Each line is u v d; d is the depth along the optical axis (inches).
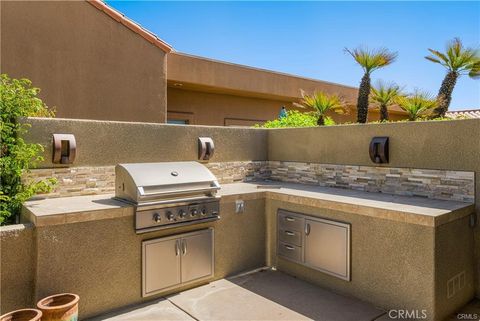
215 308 137.7
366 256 142.6
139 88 297.1
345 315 132.4
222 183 210.1
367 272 142.4
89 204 139.3
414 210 131.8
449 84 275.0
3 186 138.0
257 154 229.6
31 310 105.7
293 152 219.0
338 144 194.4
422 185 160.6
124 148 173.0
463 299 138.7
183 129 193.2
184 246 152.0
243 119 474.0
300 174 214.7
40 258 118.0
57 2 256.5
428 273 124.0
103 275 131.3
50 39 253.3
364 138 182.4
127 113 290.7
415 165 162.9
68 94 261.1
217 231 166.1
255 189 189.6
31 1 245.6
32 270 120.4
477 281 144.6
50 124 152.3
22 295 118.8
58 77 256.7
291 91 473.1
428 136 158.2
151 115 304.0
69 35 261.6
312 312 134.9
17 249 117.3
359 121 291.7
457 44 272.1
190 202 150.6
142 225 137.9
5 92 140.9
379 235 138.1
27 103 146.9
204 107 434.0
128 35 291.4
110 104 281.6
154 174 147.2
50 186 149.7
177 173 153.1
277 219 181.0
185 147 194.1
